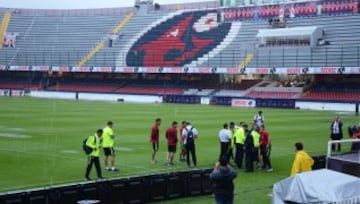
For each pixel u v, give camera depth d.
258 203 18.16
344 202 11.80
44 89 107.44
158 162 26.30
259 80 92.56
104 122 47.22
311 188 12.05
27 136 36.28
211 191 19.12
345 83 82.38
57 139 34.69
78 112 59.62
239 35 99.06
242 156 25.38
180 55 100.69
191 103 88.12
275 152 30.83
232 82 94.56
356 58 82.06
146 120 49.88
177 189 18.36
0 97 96.19
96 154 21.27
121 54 106.62
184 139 25.44
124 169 24.17
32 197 14.38
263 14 98.94
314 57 85.62
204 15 106.62
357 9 89.38
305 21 93.31
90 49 111.38
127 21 114.75
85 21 119.06
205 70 91.44
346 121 52.94
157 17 112.19
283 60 88.56
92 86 104.25
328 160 16.94
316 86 84.00
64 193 15.06
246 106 81.94
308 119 55.25
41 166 24.58
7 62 113.50
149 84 100.69
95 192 15.81
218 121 49.91
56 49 114.94
